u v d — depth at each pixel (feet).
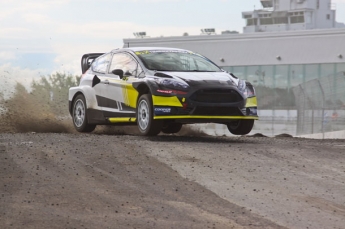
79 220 40.75
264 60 389.39
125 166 59.47
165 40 406.00
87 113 95.35
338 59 367.66
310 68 260.83
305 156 68.59
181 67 86.02
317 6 630.74
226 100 80.38
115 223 40.37
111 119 90.17
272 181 55.52
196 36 402.93
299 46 379.76
